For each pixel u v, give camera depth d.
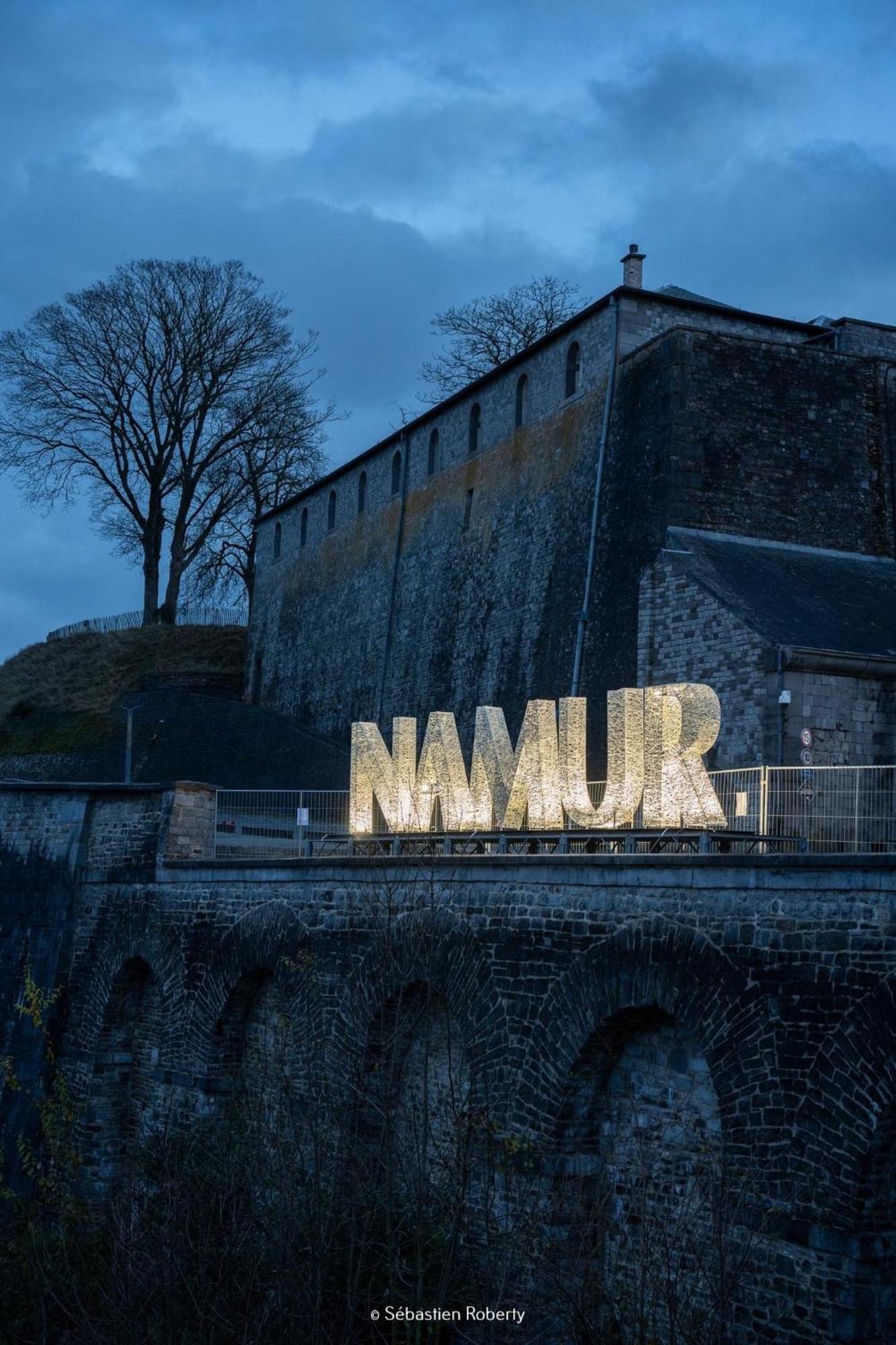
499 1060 18.78
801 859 15.16
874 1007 14.27
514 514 40.12
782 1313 14.71
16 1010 28.88
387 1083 19.03
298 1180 18.62
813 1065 14.79
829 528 34.06
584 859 17.89
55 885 28.98
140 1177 22.16
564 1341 16.47
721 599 29.48
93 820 28.98
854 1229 14.16
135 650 61.03
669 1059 17.12
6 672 63.59
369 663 47.28
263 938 23.83
